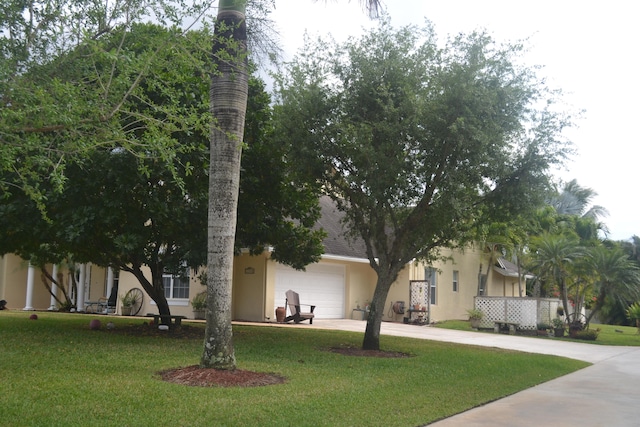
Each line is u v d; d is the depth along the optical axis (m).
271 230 15.10
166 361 10.19
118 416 6.49
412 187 13.49
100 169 12.12
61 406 6.71
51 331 14.04
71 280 28.16
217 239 9.48
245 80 9.97
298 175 14.12
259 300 21.84
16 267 27.80
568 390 10.80
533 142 13.05
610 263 23.42
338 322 23.16
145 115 8.24
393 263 14.39
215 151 9.64
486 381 10.99
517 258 27.81
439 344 16.70
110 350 11.25
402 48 13.26
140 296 23.84
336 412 7.45
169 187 13.16
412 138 12.86
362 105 13.33
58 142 7.33
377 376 10.41
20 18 8.43
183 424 6.36
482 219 14.09
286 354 12.41
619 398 9.97
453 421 7.88
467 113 12.26
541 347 18.59
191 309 22.42
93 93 7.57
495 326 23.59
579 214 39.66
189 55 8.36
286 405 7.48
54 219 12.83
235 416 6.79
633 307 27.84
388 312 26.55
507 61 13.08
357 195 13.97
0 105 6.74
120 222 13.36
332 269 25.38
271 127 14.48
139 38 8.96
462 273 29.64
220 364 9.28
